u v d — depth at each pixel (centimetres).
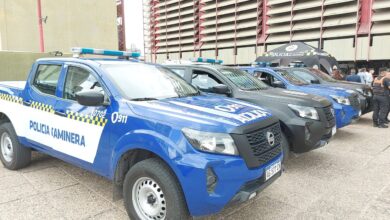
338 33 2667
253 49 3353
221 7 3700
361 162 576
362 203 403
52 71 434
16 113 473
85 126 366
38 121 436
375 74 2528
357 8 2534
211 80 631
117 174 338
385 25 2405
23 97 464
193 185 275
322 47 2778
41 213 359
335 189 447
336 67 1295
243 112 332
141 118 315
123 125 326
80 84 389
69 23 2166
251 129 304
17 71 965
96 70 379
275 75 838
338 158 601
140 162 314
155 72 430
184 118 298
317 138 524
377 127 933
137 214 321
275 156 337
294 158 601
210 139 280
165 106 329
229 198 284
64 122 393
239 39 3525
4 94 504
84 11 2250
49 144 420
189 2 4162
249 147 296
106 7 2380
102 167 352
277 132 351
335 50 2691
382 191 441
